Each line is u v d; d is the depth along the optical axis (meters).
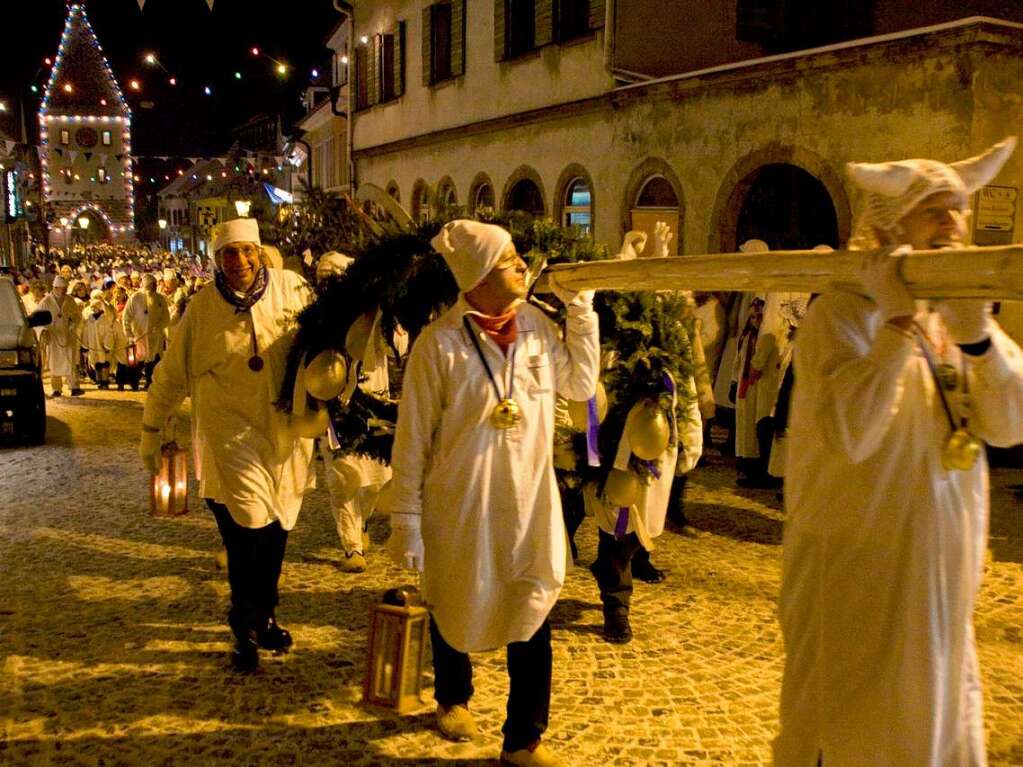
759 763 4.00
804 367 2.63
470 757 4.03
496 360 3.58
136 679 4.77
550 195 16.45
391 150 23.05
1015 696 4.68
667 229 6.20
